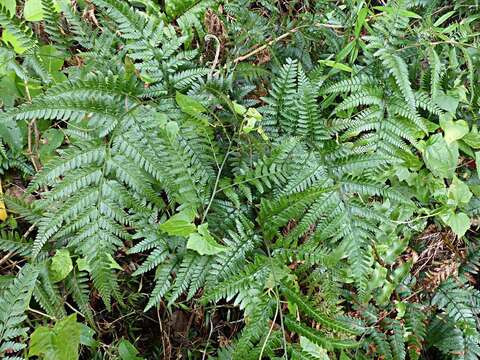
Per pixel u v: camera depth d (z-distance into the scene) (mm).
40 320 923
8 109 795
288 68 990
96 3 883
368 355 1094
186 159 899
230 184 947
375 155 967
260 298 907
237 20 1063
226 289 883
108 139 908
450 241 1131
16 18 864
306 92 974
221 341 1017
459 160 1163
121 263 986
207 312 1015
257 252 977
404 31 1097
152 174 900
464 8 1171
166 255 903
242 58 1062
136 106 900
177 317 1025
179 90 957
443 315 1125
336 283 1014
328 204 949
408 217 1090
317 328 1029
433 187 1090
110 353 949
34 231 958
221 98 994
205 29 1072
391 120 1029
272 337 919
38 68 896
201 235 876
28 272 856
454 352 1092
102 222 856
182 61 948
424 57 1084
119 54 938
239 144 986
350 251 945
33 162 949
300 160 978
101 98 876
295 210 926
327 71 1103
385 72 1049
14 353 904
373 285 1066
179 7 1005
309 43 1112
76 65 1002
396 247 1085
